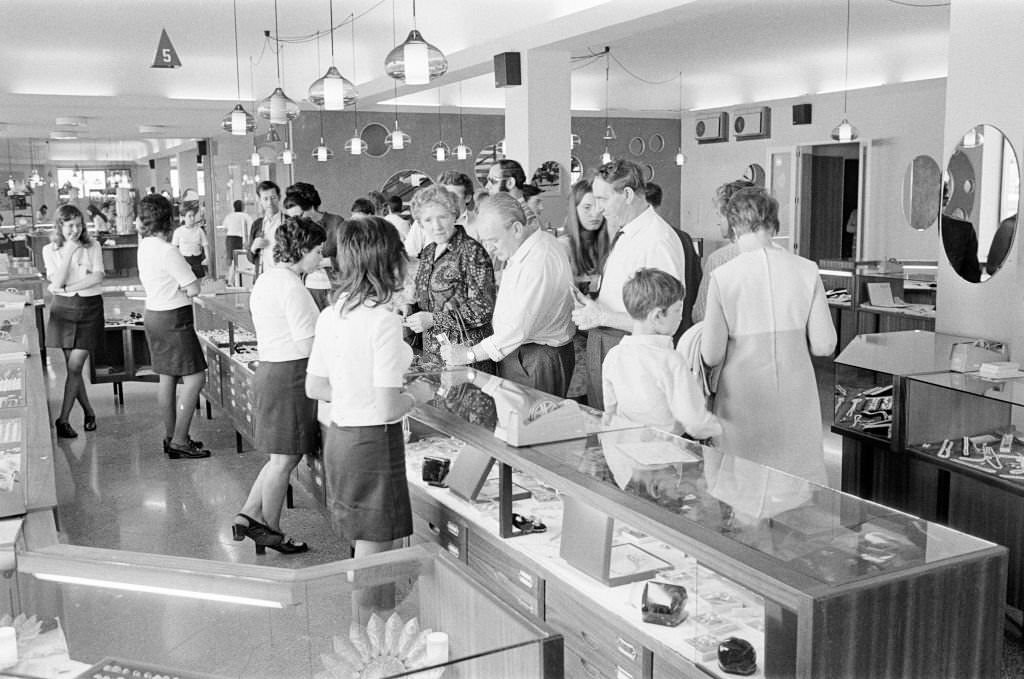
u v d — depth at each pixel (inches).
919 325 361.4
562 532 117.0
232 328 280.4
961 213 207.0
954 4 205.2
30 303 322.0
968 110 204.2
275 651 85.7
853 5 392.2
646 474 105.3
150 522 214.5
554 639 77.0
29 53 495.8
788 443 150.3
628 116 748.0
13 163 1047.6
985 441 158.1
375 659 85.0
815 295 148.9
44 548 96.5
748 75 628.4
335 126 654.5
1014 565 153.5
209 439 293.0
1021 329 193.3
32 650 84.9
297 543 194.9
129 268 811.4
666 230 159.6
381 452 135.0
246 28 452.1
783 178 645.3
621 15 319.0
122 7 412.8
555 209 395.2
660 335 135.9
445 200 177.3
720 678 88.0
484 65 426.9
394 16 427.8
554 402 128.2
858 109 584.4
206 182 877.8
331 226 288.2
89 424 306.3
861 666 78.5
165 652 85.1
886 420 178.7
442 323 180.9
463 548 135.2
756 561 82.6
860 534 88.4
